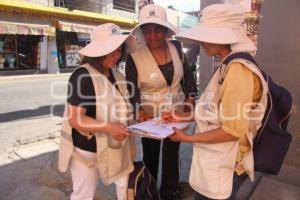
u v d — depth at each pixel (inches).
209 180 69.3
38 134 212.1
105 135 79.6
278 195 120.8
